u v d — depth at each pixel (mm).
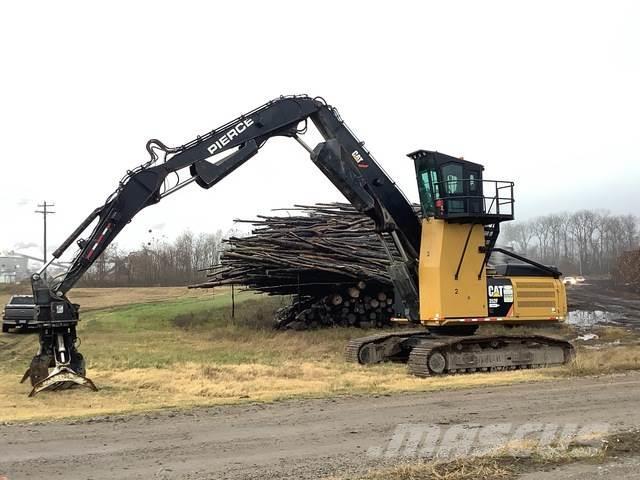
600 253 96812
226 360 17203
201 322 28547
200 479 6176
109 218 12930
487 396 10672
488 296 15125
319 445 7449
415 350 14188
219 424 8734
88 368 15352
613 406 9531
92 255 12859
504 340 14984
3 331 28250
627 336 22625
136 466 6668
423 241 15305
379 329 24531
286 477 6184
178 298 43156
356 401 10414
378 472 6219
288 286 25594
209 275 27312
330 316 25359
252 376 13789
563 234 103188
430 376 13734
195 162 13602
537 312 15570
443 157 14867
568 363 15102
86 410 10078
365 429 8250
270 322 27109
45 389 12031
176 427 8586
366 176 15180
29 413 9859
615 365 14156
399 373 14320
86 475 6367
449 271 14812
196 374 14086
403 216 15500
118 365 15938
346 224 25672
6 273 97062
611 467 6277
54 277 12883
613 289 48625
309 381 12977
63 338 12742
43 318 12406
